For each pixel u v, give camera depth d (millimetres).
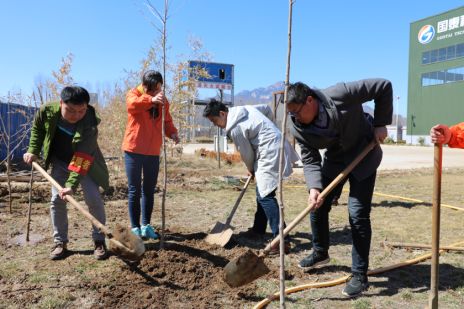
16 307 3189
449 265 4273
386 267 4113
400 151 27344
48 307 3191
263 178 4387
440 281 3869
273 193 4484
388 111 3459
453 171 13578
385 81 3383
